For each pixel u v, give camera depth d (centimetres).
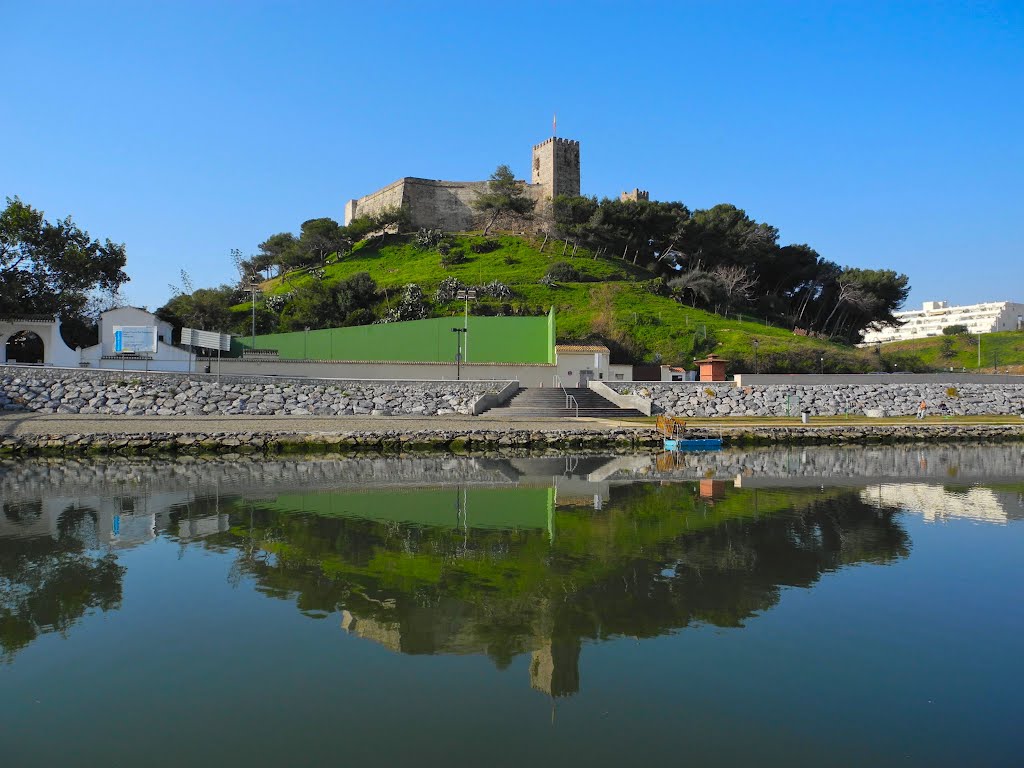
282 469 2178
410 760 534
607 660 722
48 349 3825
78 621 824
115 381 3203
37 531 1276
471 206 11175
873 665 709
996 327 15600
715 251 8944
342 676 683
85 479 1922
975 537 1267
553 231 9875
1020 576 1016
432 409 3578
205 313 5891
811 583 980
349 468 2209
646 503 1600
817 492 1773
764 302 8881
